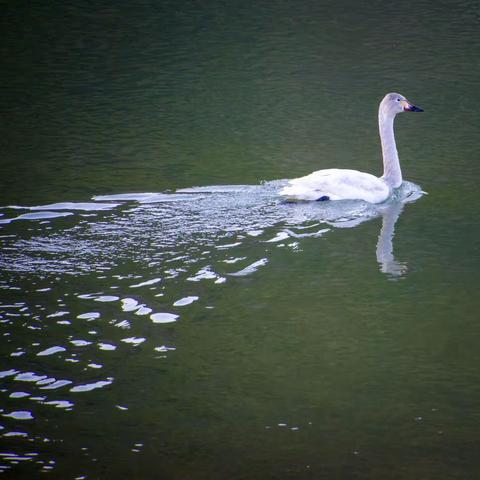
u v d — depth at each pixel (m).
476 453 11.19
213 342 13.67
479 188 20.12
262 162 21.61
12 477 10.38
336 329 14.20
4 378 12.38
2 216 17.81
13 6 36.53
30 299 14.59
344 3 37.22
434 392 12.53
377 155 22.38
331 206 18.66
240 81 28.20
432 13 35.66
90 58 30.42
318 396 12.38
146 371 12.79
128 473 10.57
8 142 22.95
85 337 13.55
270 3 37.25
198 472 10.64
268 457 11.00
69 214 18.00
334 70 29.11
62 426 11.42
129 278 15.44
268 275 15.84
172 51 31.14
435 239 17.50
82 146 22.69
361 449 11.23
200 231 17.34
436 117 24.95
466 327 14.30
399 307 14.94
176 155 22.05
